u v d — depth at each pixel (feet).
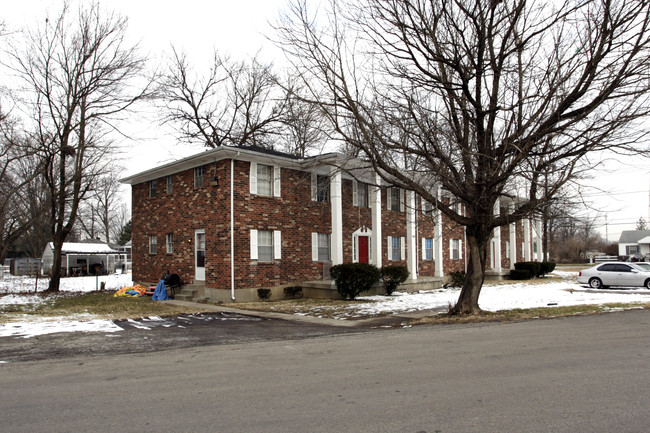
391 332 36.09
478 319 41.22
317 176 69.36
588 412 15.64
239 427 14.97
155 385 20.71
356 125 42.86
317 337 34.47
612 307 48.06
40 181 109.50
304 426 14.90
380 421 15.20
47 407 17.60
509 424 14.64
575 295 62.75
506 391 18.31
